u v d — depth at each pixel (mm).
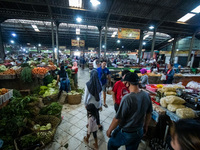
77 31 12664
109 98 4707
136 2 8570
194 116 1805
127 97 1245
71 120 3020
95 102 2277
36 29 14992
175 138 609
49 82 4668
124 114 1248
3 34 18219
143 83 3484
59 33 17344
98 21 10328
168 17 10359
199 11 9664
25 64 4621
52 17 9367
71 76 6191
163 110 2092
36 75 3945
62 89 4156
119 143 1402
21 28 15992
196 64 15617
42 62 7070
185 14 10016
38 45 23875
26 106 2668
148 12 9617
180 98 2100
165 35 18703
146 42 21703
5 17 9062
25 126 2170
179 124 617
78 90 4867
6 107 2305
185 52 16078
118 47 26062
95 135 2084
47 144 2164
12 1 7574
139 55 13469
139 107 1242
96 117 2105
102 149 2133
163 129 2088
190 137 513
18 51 26375
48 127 2287
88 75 9586
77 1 8172
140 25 11594
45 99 3541
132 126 1289
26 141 1854
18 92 3266
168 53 17672
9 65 6480
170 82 5023
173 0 8602
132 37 10750
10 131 1956
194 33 13398
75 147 2150
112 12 9188
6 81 3934
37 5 8320
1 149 1736
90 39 20078
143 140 2385
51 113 2703
